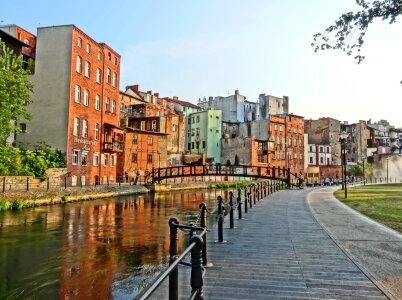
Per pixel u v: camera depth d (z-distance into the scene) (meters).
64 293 7.67
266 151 76.12
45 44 36.22
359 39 9.36
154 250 11.66
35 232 14.91
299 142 86.62
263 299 5.05
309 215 15.12
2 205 20.73
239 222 13.13
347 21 9.21
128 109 65.62
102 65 42.62
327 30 9.59
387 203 20.53
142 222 18.09
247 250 8.27
